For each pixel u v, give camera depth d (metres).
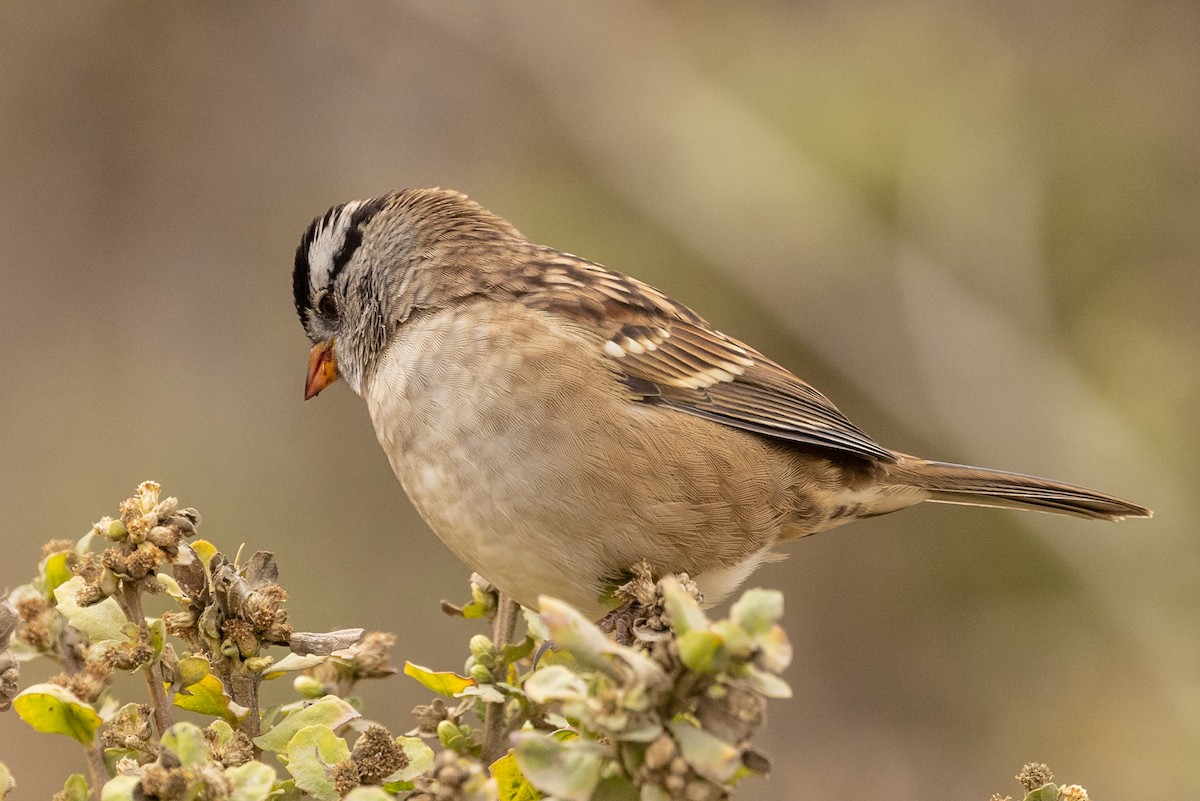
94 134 15.32
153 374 14.71
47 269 15.13
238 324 14.92
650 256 12.72
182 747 3.75
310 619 12.84
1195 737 11.15
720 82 13.28
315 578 13.11
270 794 4.14
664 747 3.32
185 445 14.15
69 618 4.24
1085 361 12.34
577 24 14.40
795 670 12.82
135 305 15.13
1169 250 12.68
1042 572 12.07
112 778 4.13
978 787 11.95
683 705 3.45
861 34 13.12
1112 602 11.73
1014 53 13.52
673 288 12.59
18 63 15.17
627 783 3.43
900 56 12.90
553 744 3.40
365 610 12.97
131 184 15.36
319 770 4.18
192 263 15.22
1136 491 11.80
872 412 12.70
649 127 13.22
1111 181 12.72
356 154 15.34
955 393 12.38
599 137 13.45
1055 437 12.10
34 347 14.88
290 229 15.15
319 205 15.23
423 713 4.76
